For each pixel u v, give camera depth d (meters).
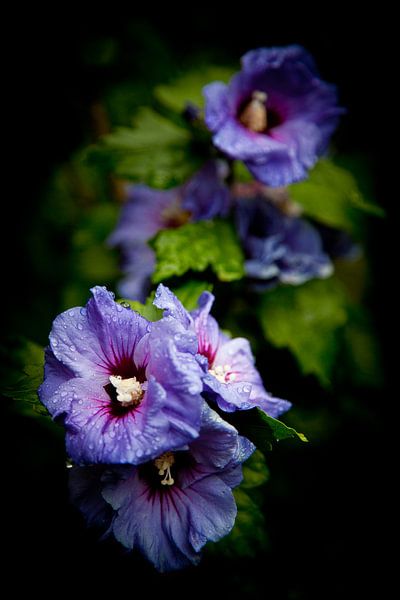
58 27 0.78
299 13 0.91
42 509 0.64
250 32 0.92
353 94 0.96
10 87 0.82
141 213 0.78
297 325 0.73
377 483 0.81
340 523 0.79
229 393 0.54
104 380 0.55
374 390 0.81
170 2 0.86
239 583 0.68
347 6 0.91
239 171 0.72
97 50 0.78
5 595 0.62
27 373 0.59
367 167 0.86
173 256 0.66
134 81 0.84
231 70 0.79
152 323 0.54
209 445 0.54
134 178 0.71
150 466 0.56
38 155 0.90
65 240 0.96
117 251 0.86
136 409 0.53
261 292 0.74
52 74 0.81
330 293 0.75
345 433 0.82
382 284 0.98
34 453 0.68
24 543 0.63
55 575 0.63
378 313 0.98
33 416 0.63
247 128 0.68
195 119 0.70
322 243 0.79
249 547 0.60
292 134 0.69
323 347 0.73
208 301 0.58
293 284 0.75
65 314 0.55
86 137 0.89
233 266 0.67
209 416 0.53
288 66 0.68
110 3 0.79
